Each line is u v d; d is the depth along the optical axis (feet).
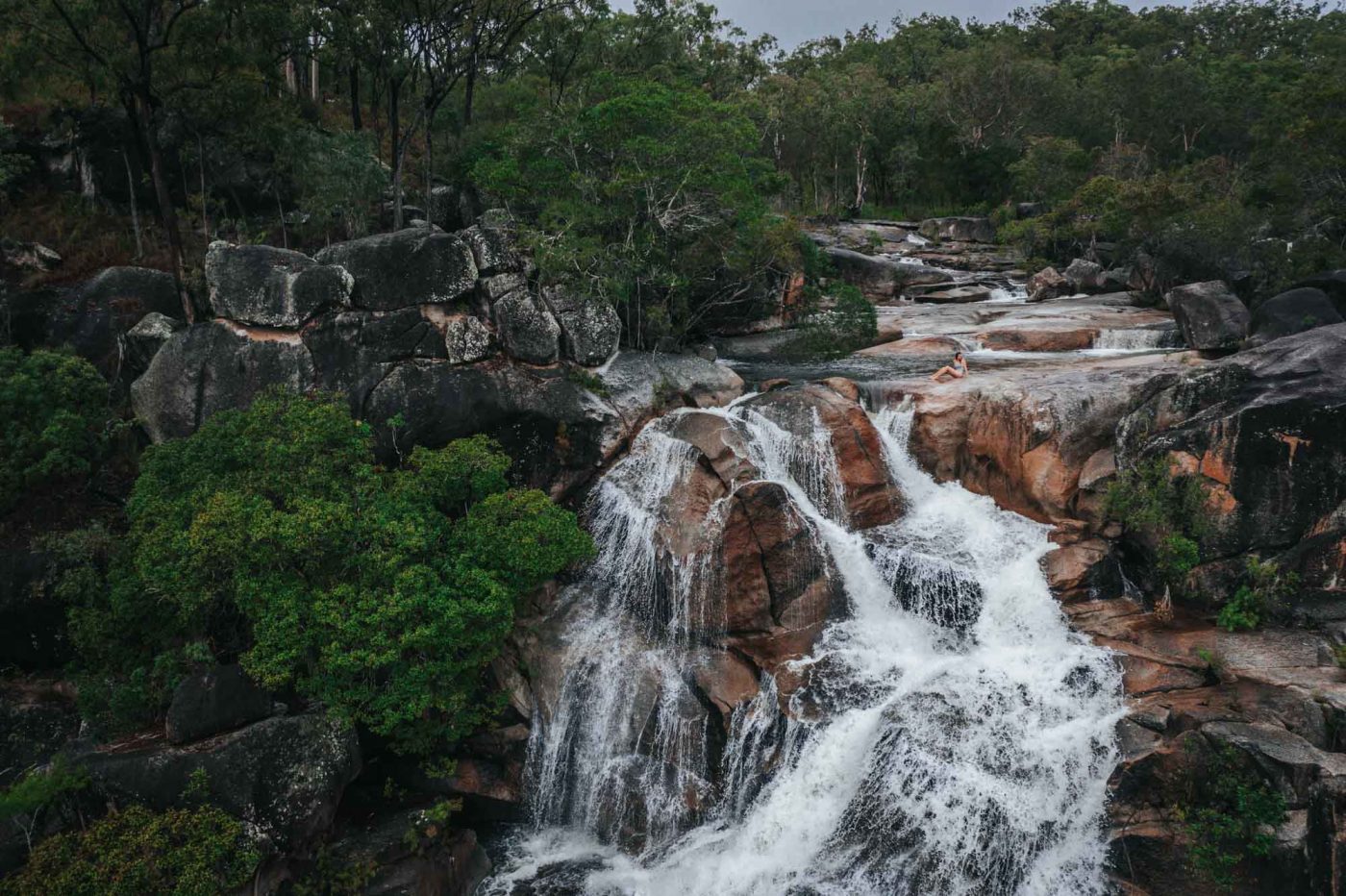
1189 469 57.47
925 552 59.98
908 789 48.65
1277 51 348.18
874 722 50.93
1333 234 106.63
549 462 65.72
